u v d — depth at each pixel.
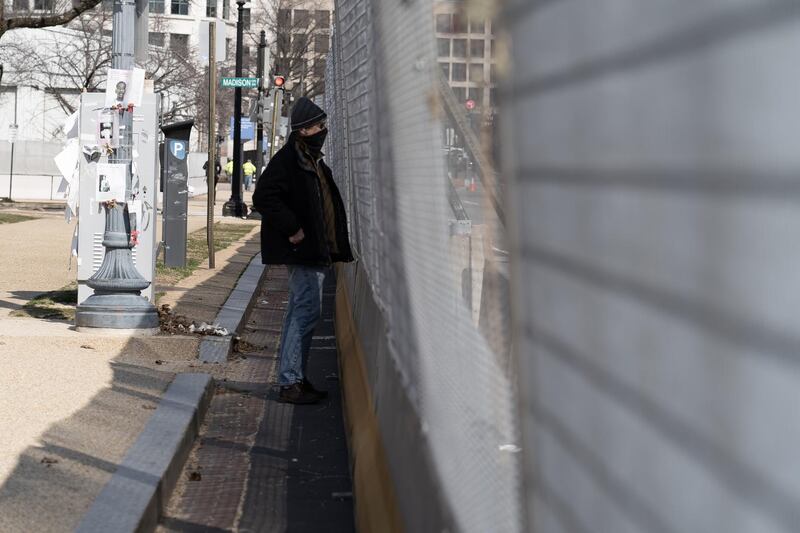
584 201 1.79
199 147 89.94
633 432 1.55
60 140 68.25
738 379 1.18
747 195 1.16
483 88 2.65
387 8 4.86
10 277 17.59
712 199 1.24
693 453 1.31
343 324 10.71
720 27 1.21
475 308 3.06
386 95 5.15
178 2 102.88
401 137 4.48
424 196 3.82
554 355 2.02
